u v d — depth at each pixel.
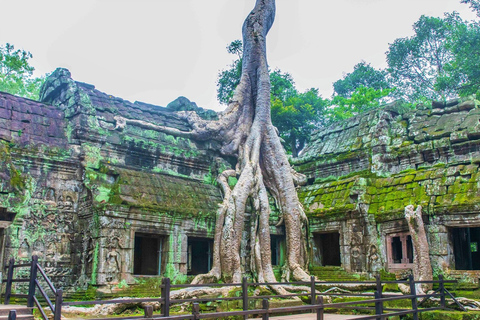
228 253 15.24
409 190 16.20
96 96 16.95
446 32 31.56
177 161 17.44
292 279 16.45
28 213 13.69
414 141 17.78
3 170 13.18
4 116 14.39
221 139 18.34
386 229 16.09
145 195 14.90
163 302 6.93
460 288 13.79
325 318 9.99
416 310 9.98
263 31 19.69
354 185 17.11
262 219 16.33
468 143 16.05
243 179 16.55
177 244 15.19
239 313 7.04
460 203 14.36
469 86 26.23
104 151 15.71
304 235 17.52
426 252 14.45
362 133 19.92
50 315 10.83
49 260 13.96
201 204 16.17
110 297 13.09
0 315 7.12
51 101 17.14
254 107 19.19
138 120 17.16
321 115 32.72
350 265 16.77
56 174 14.73
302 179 19.44
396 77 34.66
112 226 13.81
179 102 20.62
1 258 12.86
